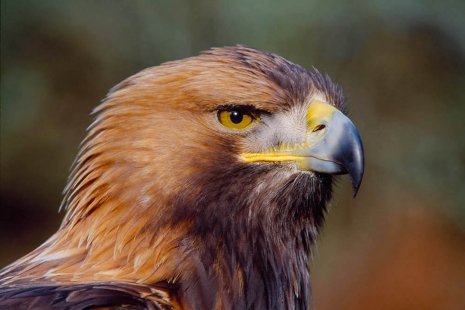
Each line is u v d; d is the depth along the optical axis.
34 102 14.20
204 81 6.48
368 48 14.35
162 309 5.95
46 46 13.96
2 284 6.14
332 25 13.83
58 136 14.57
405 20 14.41
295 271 6.75
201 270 6.31
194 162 6.40
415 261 15.86
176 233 6.32
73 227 6.47
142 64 13.91
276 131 6.57
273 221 6.62
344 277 15.88
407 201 15.45
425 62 14.77
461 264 15.88
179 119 6.44
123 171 6.38
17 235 15.68
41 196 15.23
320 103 6.68
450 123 15.06
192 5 13.70
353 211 15.66
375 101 14.84
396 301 15.94
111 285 6.02
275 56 6.88
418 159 15.11
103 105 6.55
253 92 6.51
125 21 13.89
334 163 6.52
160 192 6.34
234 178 6.48
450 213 15.42
